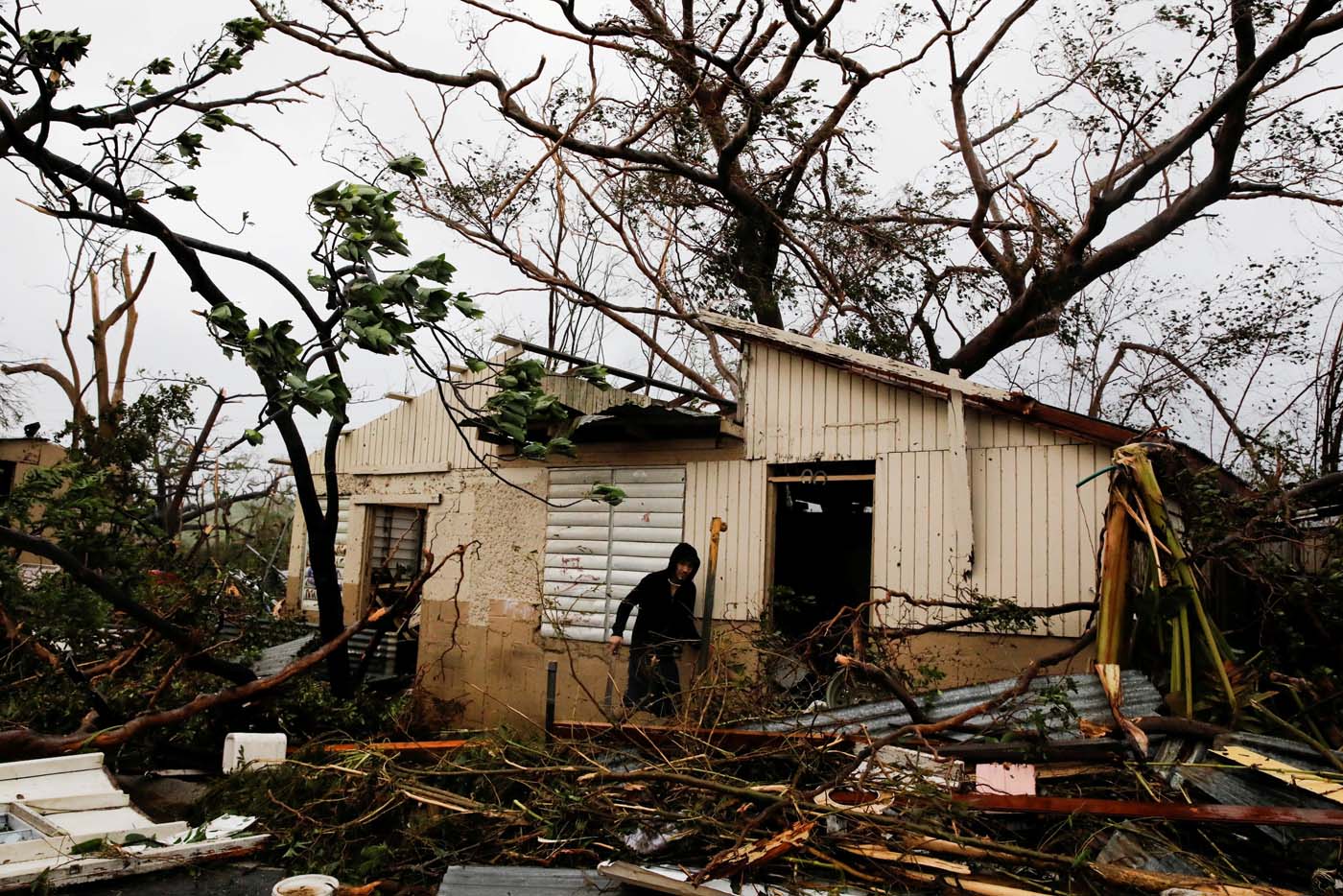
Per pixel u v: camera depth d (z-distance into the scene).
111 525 7.32
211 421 15.57
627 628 9.56
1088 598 7.17
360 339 4.39
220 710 6.56
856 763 4.57
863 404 8.45
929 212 16.34
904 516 8.09
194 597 8.16
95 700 6.30
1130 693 5.70
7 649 7.07
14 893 3.68
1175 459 7.12
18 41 4.66
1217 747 4.79
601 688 9.67
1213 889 3.46
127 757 6.32
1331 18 11.48
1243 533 6.99
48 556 5.40
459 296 4.42
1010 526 7.59
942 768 4.56
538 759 5.32
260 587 13.90
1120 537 6.20
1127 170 14.88
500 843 4.45
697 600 9.08
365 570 12.62
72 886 3.79
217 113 5.14
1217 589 8.09
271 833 4.54
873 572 8.20
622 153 14.70
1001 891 3.58
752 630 8.56
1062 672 7.14
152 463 14.86
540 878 3.95
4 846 3.82
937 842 3.81
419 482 11.95
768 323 15.95
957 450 7.73
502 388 4.96
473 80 13.75
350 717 7.07
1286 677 6.05
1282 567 7.11
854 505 11.88
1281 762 4.54
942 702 5.93
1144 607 6.09
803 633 10.53
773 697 7.01
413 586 7.59
